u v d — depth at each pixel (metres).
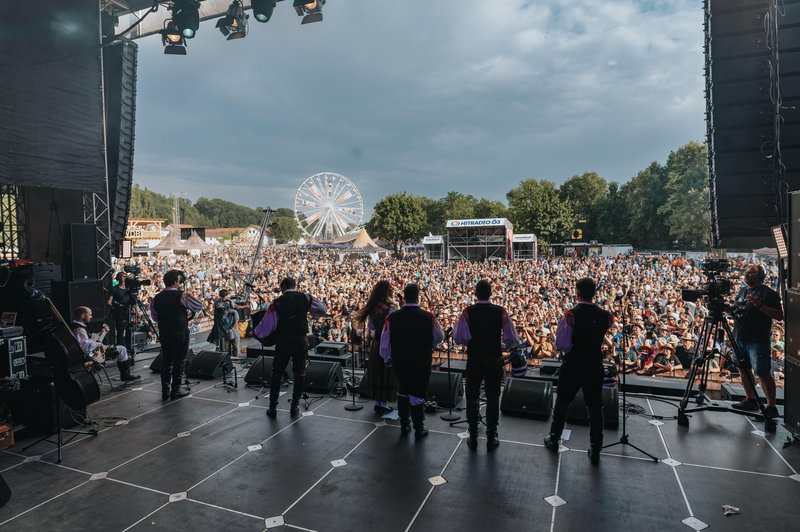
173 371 5.29
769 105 5.04
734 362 4.42
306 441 4.06
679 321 11.33
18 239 8.74
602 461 3.58
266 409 4.91
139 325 8.77
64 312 6.43
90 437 4.17
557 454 3.72
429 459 3.67
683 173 49.62
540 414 4.48
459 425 4.41
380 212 57.97
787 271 3.89
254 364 5.88
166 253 50.28
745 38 5.05
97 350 5.49
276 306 4.57
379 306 4.72
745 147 5.19
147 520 2.86
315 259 47.25
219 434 4.23
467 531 2.70
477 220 39.00
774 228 4.45
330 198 68.62
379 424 4.46
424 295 16.12
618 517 2.82
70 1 7.16
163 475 3.45
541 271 25.94
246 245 82.69
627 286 16.42
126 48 9.59
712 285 4.14
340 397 5.33
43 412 4.22
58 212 8.59
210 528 2.77
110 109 9.76
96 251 7.11
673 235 54.28
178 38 7.80
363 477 3.38
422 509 2.94
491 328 3.80
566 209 53.59
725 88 5.19
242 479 3.38
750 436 3.99
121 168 9.88
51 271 6.69
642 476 3.33
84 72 7.41
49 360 3.98
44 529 2.77
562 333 3.55
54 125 6.98
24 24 6.57
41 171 6.82
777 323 9.76
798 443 3.80
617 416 4.21
